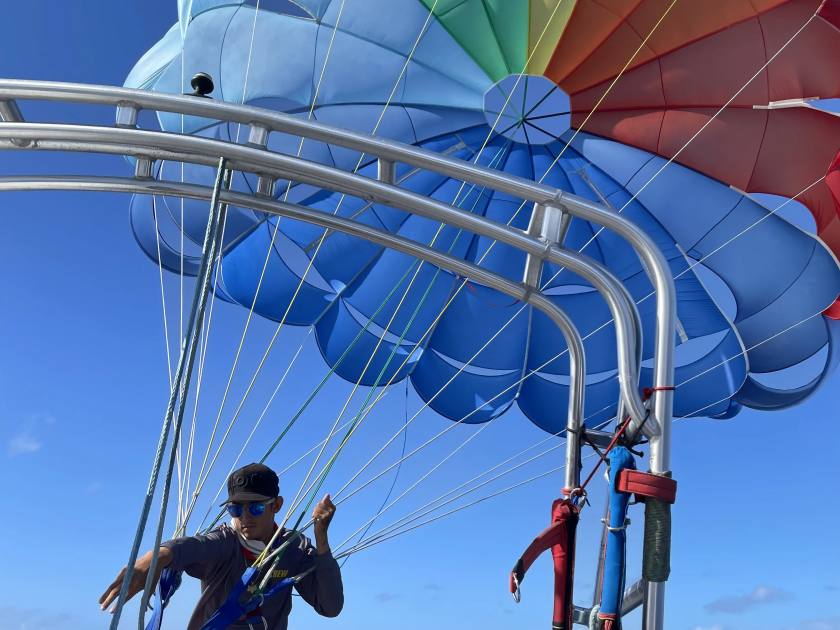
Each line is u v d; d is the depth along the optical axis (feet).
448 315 23.32
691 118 22.24
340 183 10.22
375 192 10.23
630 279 23.12
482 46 22.50
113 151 10.36
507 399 23.82
